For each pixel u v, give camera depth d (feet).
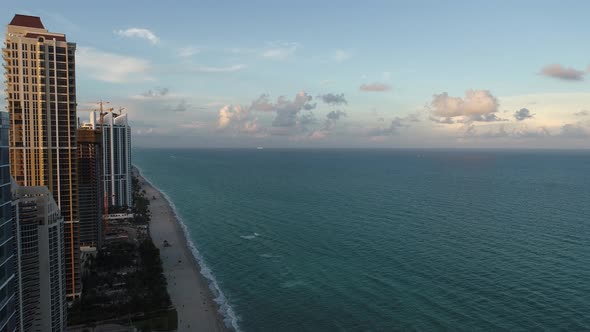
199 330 469.57
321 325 467.93
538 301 493.36
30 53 537.24
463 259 650.84
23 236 373.40
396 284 561.02
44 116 544.62
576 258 645.10
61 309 407.64
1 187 239.50
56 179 550.36
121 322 481.87
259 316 499.51
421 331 439.22
